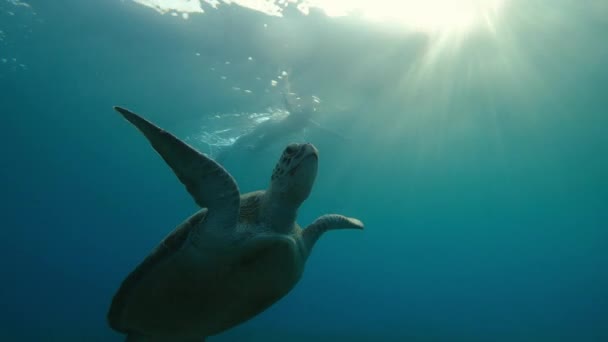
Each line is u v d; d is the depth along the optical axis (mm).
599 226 44750
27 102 21422
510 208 40531
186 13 12406
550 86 15602
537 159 25156
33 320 16719
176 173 2277
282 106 17812
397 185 34625
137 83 17703
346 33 12414
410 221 53500
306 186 2555
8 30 14477
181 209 55812
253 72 15266
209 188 2297
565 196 33406
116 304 2637
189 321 2682
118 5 12469
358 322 23203
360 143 23406
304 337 14039
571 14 11211
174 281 2412
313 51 13414
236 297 2523
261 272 2453
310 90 16125
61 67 17047
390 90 16141
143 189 45531
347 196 39375
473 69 14422
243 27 12594
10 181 42656
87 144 29156
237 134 22312
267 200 2682
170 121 21750
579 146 22109
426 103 17500
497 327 21312
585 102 16797
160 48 14680
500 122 19500
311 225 3285
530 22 11758
